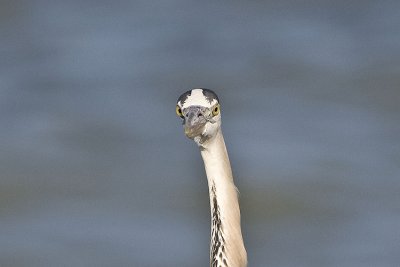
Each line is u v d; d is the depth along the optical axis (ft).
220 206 38.40
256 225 63.00
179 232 61.26
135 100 76.54
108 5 93.71
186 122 37.73
